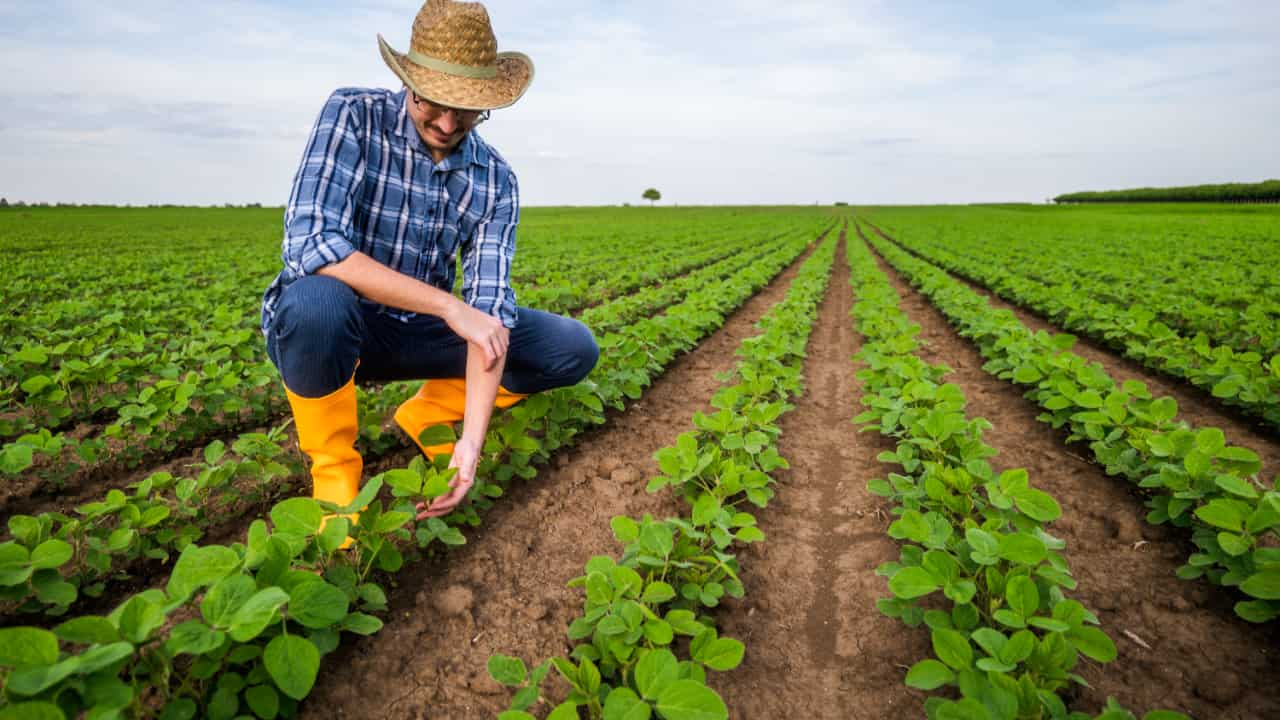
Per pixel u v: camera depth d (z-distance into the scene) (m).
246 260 16.33
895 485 2.89
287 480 3.12
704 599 2.12
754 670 2.00
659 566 2.22
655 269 12.35
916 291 11.72
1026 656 1.65
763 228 37.22
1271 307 7.01
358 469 2.58
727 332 7.51
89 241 25.31
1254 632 2.12
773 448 3.24
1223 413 4.43
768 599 2.35
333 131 2.29
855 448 3.85
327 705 1.79
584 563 2.55
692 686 1.53
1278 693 1.85
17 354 3.84
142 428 3.34
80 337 5.76
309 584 1.68
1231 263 13.68
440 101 2.09
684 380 5.34
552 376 3.17
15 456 2.41
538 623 2.19
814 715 1.84
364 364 2.86
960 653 1.71
